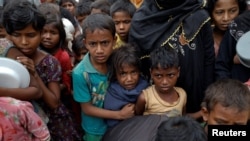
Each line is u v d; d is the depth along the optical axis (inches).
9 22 72.7
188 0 82.7
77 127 93.0
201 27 82.9
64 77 95.7
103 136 77.8
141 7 86.8
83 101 84.1
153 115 76.5
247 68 86.4
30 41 74.3
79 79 83.2
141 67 85.3
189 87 84.4
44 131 71.1
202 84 85.5
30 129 69.5
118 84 84.3
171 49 80.7
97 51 80.1
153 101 82.0
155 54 79.8
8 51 75.5
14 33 73.6
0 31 84.7
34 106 79.0
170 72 79.4
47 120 82.4
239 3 94.0
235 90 67.1
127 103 83.4
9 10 73.2
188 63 82.4
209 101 68.1
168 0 81.4
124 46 84.3
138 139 70.0
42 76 80.2
